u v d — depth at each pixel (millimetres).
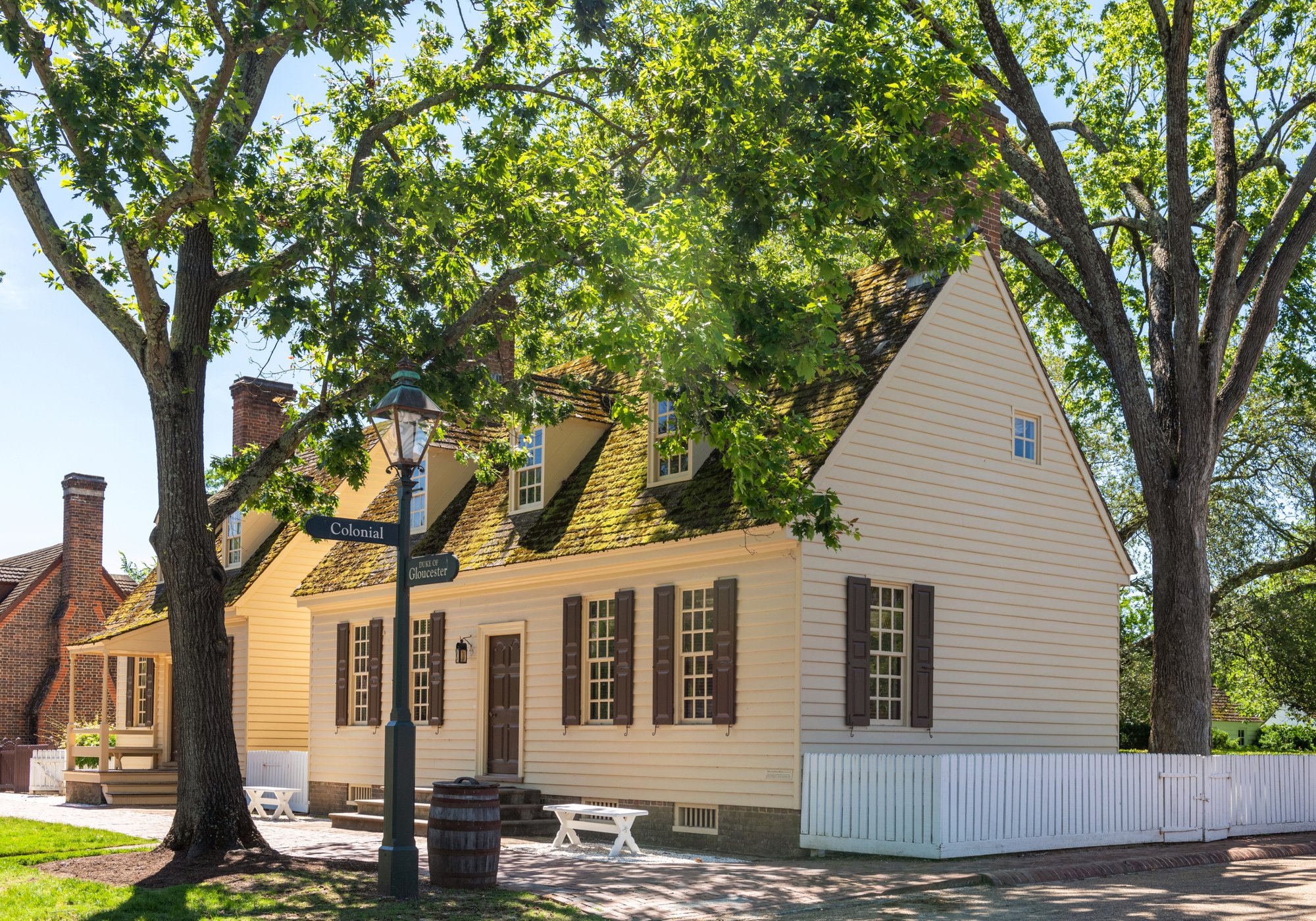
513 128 15852
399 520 12094
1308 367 25781
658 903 11609
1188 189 20281
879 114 14586
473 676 21281
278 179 16531
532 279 16781
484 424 21594
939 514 18094
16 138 14891
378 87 17234
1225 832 17781
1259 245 21344
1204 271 25875
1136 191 23906
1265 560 32844
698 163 14859
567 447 21203
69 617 41344
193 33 15336
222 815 14375
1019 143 24625
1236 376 21328
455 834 12141
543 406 18797
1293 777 19156
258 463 15656
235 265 16969
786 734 16047
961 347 18797
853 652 16547
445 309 16922
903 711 17375
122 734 29359
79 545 42031
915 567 17641
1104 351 21875
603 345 13633
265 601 27812
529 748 20094
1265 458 32938
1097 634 20547
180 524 14664
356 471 16891
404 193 15078
